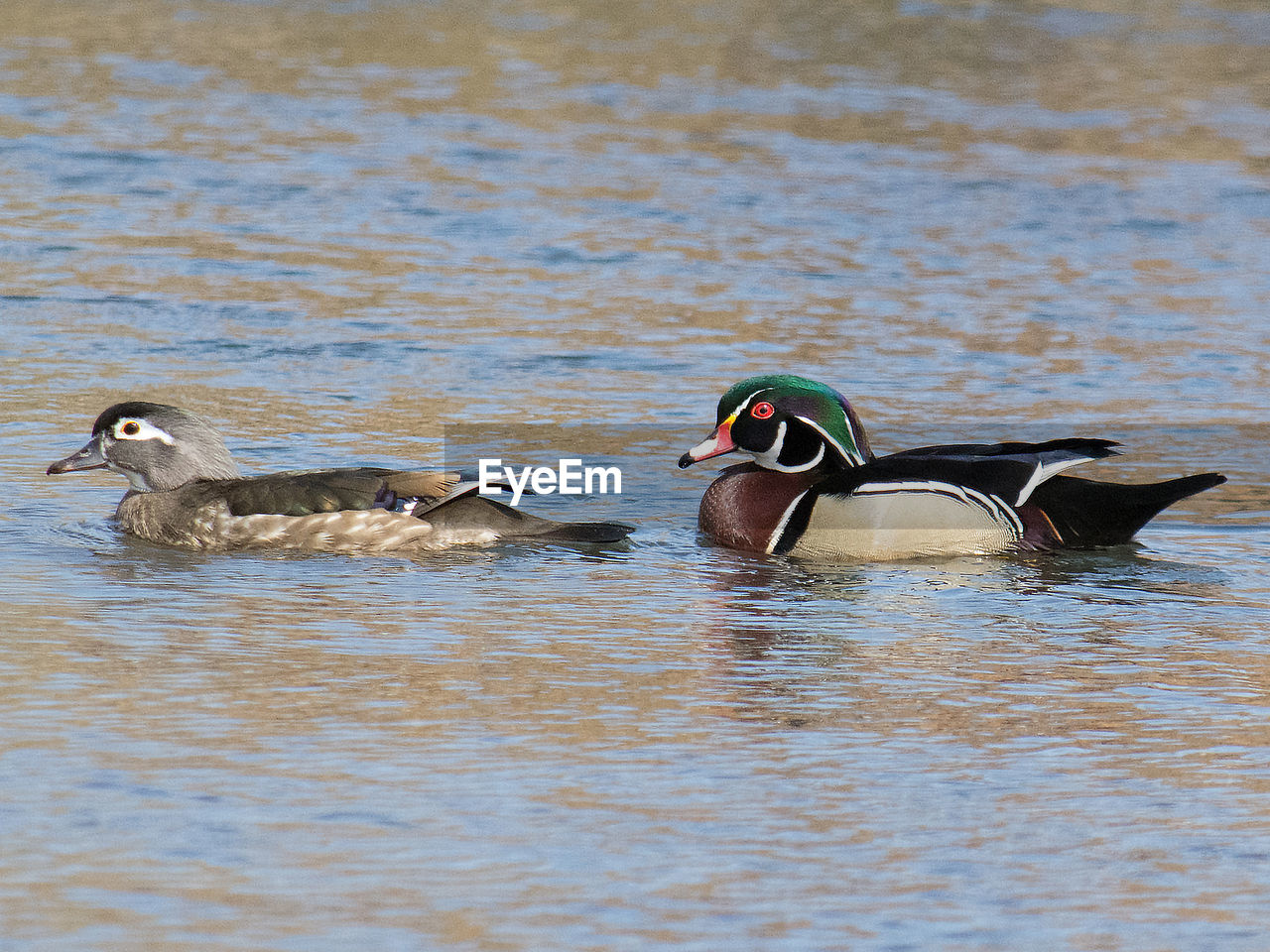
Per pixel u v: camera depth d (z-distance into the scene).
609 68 39.94
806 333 21.94
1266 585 13.93
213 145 30.81
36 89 34.56
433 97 35.78
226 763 9.38
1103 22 49.94
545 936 7.55
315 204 27.33
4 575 13.22
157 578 13.35
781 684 11.12
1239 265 26.00
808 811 8.96
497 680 11.02
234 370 19.67
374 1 48.44
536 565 14.23
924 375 20.45
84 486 16.00
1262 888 8.18
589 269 24.55
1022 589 13.76
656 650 11.88
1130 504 14.91
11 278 22.84
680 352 20.98
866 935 7.64
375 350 20.61
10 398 18.28
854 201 28.88
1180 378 20.70
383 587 13.33
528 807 8.90
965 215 28.34
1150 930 7.76
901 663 11.66
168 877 7.99
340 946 7.42
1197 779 9.53
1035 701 10.87
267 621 12.23
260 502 14.54
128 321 21.31
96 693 10.45
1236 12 52.81
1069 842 8.66
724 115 35.31
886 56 43.31
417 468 16.61
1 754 9.37
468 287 23.47
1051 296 24.09
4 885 7.86
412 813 8.77
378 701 10.50
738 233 26.73
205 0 47.28
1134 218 28.48
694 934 7.61
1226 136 34.97
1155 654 11.99
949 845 8.58
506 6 48.62
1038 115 36.50
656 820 8.79
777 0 51.69
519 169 30.14
